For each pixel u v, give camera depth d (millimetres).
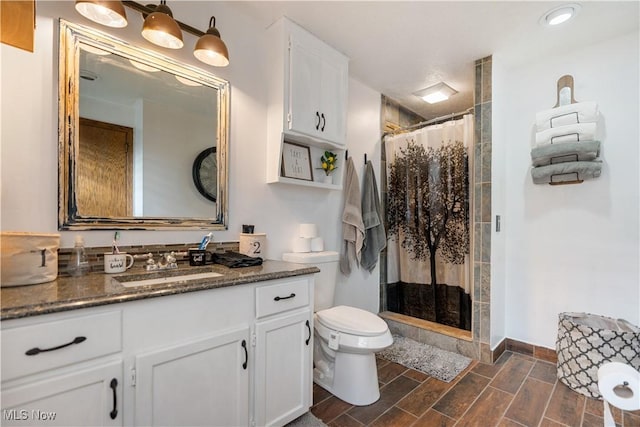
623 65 1989
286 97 1896
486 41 2086
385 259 3004
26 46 1016
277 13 1852
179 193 1601
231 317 1267
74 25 1287
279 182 1960
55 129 1241
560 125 2092
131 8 1433
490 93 2256
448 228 2578
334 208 2508
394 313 2941
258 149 1949
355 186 2555
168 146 1568
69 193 1268
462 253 2496
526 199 2375
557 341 2051
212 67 1739
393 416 1603
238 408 1284
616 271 2000
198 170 1675
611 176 2021
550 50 2193
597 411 1644
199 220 1669
